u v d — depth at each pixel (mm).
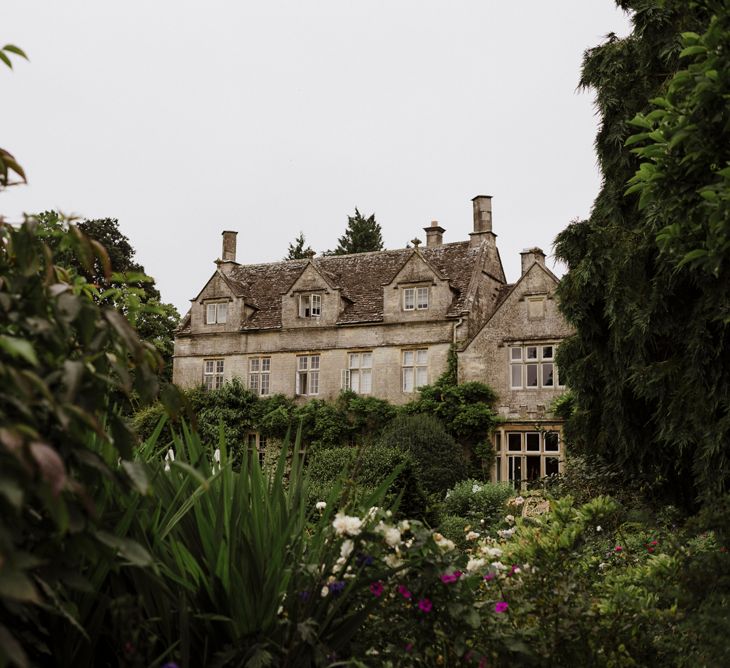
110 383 2361
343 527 3201
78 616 2691
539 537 4668
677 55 11250
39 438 1704
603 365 11508
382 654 3303
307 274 28766
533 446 25062
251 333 29375
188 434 3414
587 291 11695
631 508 8688
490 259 28500
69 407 1892
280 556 3062
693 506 10547
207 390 29672
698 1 4359
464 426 24859
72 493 2072
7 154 2449
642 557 6027
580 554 4715
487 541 7031
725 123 4164
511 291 25672
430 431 23016
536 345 25031
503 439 24828
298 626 2836
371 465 15164
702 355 9609
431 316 26547
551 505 4984
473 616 3191
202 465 3328
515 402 24953
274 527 3242
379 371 27078
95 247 2508
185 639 2709
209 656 2955
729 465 9312
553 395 24562
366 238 53250
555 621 3438
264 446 27766
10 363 2039
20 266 2254
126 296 2902
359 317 27828
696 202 4508
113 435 2262
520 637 3396
